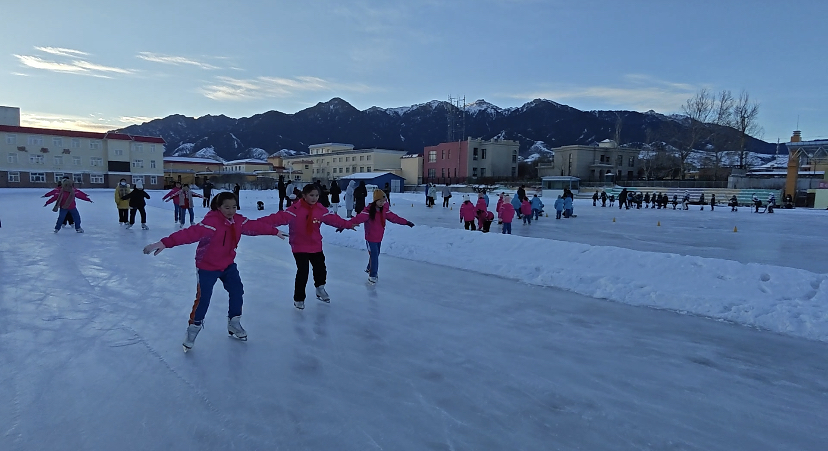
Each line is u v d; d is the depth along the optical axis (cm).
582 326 536
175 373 389
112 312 561
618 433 306
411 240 1099
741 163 6425
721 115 6462
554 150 7444
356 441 291
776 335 511
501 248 953
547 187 5603
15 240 1168
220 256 450
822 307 561
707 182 5081
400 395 356
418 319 555
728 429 314
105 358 418
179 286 698
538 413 331
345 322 539
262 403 339
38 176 5881
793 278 637
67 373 385
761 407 346
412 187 7031
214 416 319
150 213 2211
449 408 336
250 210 2514
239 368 402
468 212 1603
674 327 535
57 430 298
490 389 369
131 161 6481
